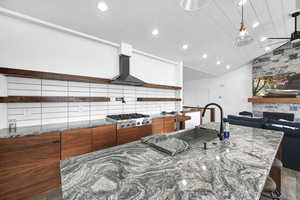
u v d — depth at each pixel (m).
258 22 3.18
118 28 2.51
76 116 2.56
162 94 4.29
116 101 3.17
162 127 3.27
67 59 2.44
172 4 2.14
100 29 2.46
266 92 5.70
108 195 0.60
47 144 1.76
